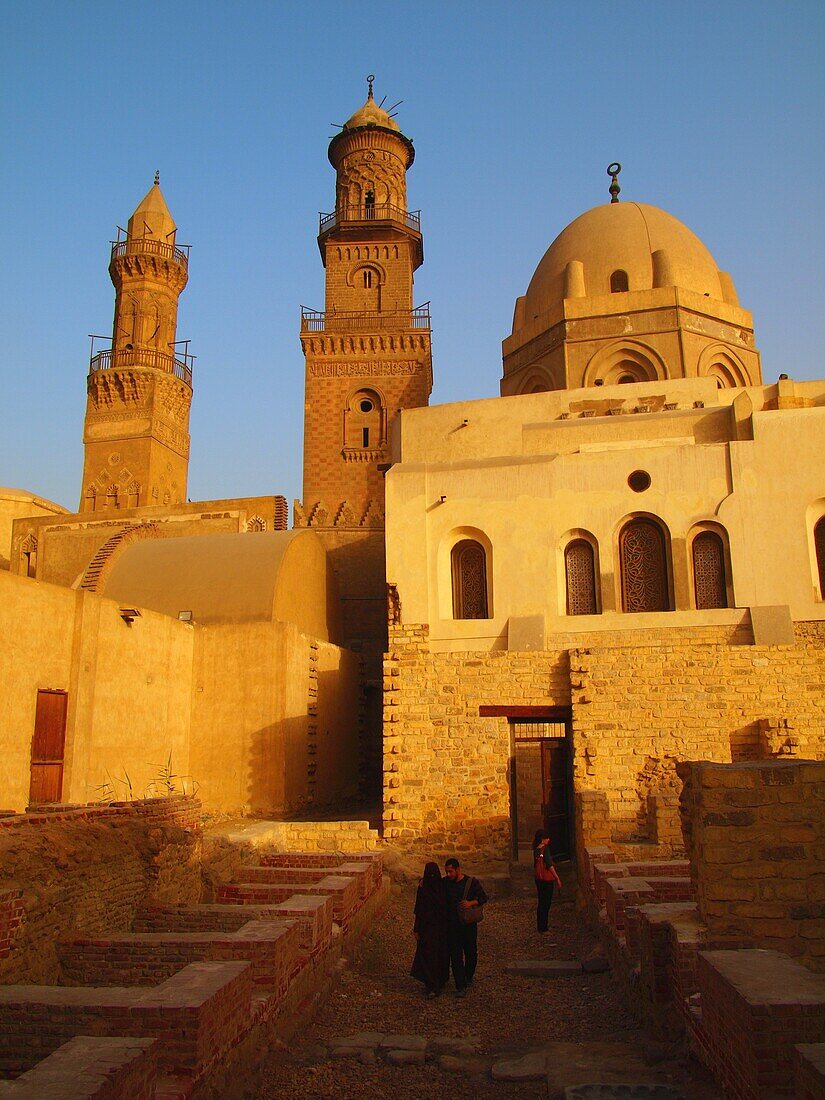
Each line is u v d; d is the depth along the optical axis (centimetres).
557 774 2017
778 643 2039
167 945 906
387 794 1855
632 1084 672
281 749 2234
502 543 2256
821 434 2173
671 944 806
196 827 1320
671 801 1599
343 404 4738
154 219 5912
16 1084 471
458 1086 726
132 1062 511
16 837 935
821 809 801
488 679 1888
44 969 882
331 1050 805
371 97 5428
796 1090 490
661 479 2227
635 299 2969
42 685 1638
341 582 4106
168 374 5678
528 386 3203
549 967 1115
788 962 650
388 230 5016
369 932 1321
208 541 2775
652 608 2203
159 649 2105
